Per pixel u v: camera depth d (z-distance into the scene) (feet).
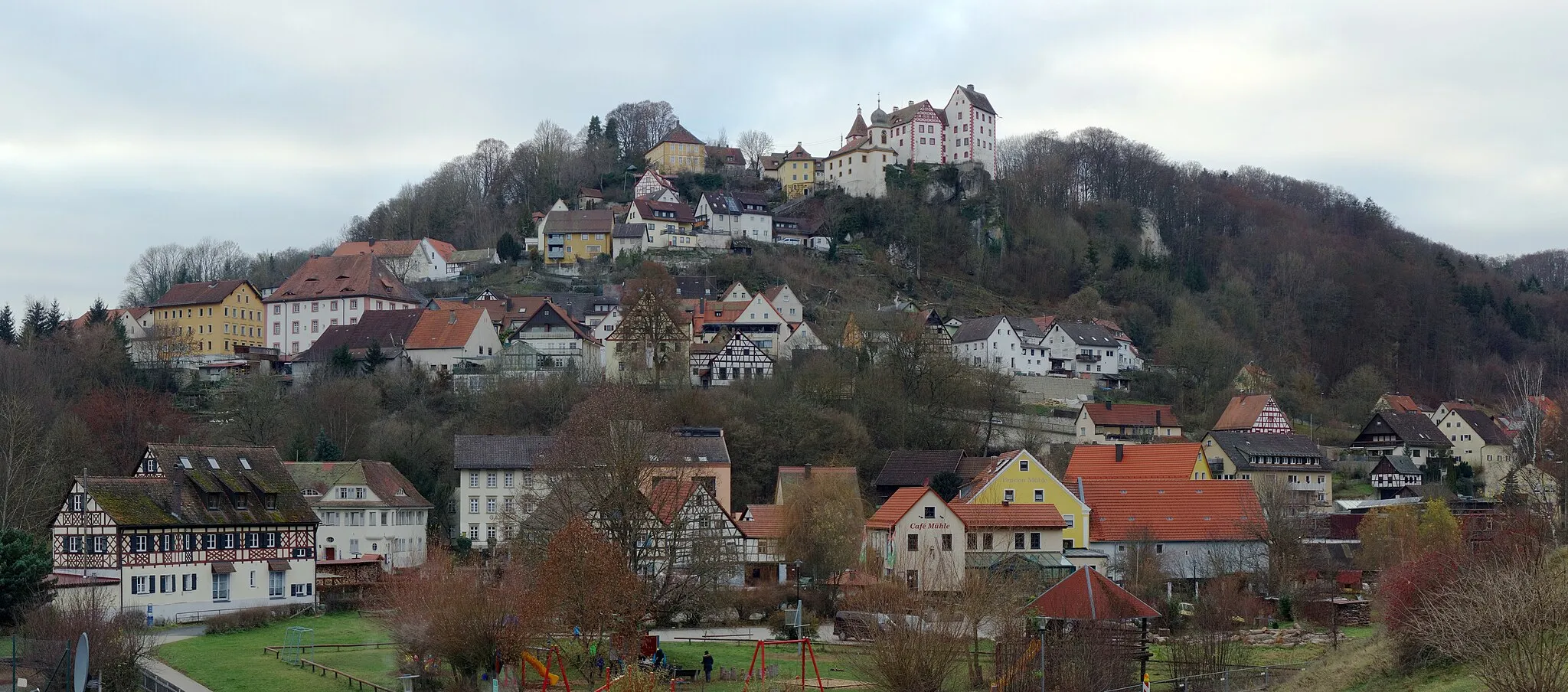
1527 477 438.81
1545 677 165.68
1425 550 285.84
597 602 252.83
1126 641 236.43
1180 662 240.73
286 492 380.17
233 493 366.63
